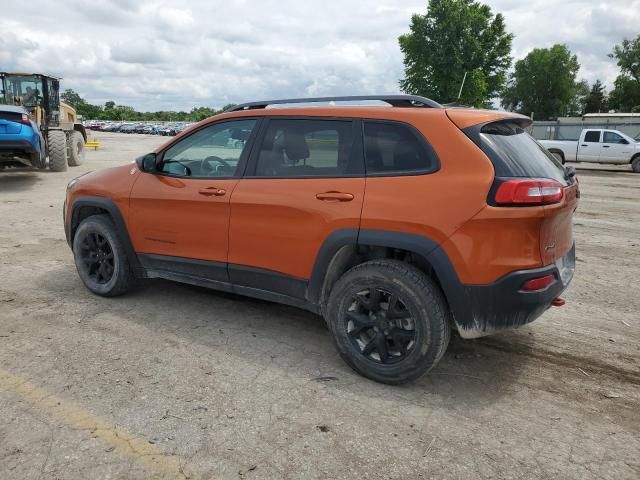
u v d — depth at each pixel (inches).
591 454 103.0
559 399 123.6
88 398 118.2
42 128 572.1
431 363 121.3
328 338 155.3
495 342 154.2
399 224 119.9
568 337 158.4
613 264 241.3
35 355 138.7
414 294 119.3
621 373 136.7
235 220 146.9
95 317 166.2
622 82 2829.7
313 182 134.1
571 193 130.0
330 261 131.8
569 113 3804.1
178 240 161.3
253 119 150.3
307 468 96.9
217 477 94.0
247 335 155.6
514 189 110.6
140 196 167.2
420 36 1905.8
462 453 102.5
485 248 113.0
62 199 401.7
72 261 228.8
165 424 109.1
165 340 150.6
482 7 1932.8
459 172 116.4
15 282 198.5
